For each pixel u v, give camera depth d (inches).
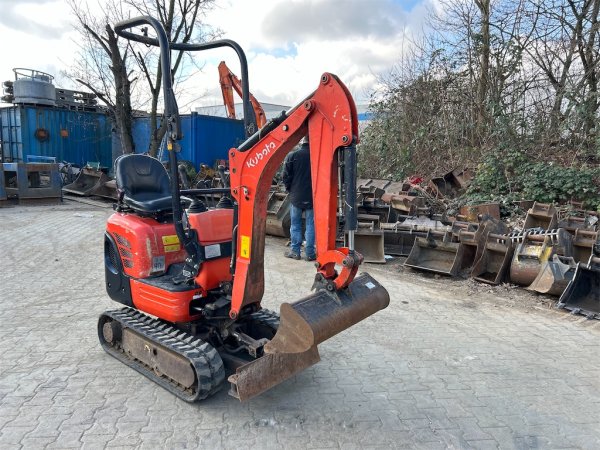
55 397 130.8
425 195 396.8
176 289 132.9
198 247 132.6
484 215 282.5
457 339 179.3
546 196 371.6
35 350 159.3
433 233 271.1
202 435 116.0
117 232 152.1
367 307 117.5
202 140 575.5
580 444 117.8
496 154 426.0
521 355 166.7
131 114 627.2
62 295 214.4
